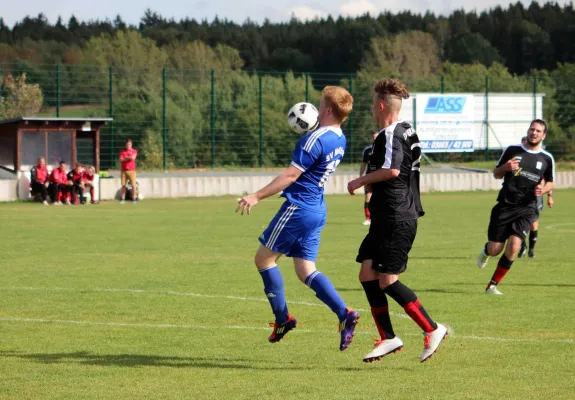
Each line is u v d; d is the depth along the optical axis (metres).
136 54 142.38
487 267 24.64
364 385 11.19
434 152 77.12
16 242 31.14
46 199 54.03
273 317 16.38
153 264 24.86
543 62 179.88
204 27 183.12
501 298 18.84
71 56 150.12
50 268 23.86
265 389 10.97
